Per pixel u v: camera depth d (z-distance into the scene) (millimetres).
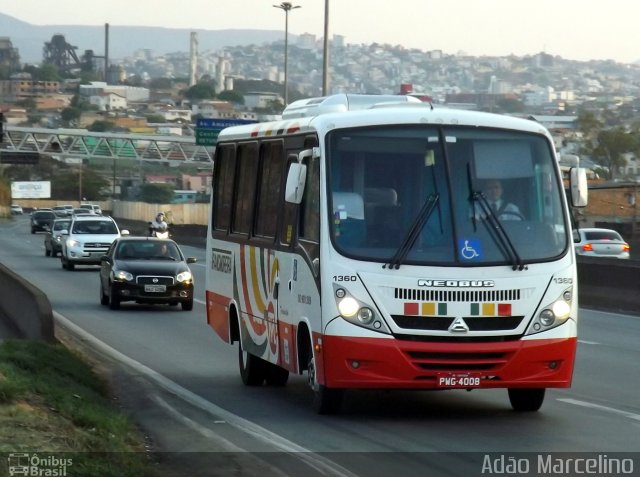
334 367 20875
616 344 36156
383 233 21078
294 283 22844
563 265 21281
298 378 28250
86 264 75438
